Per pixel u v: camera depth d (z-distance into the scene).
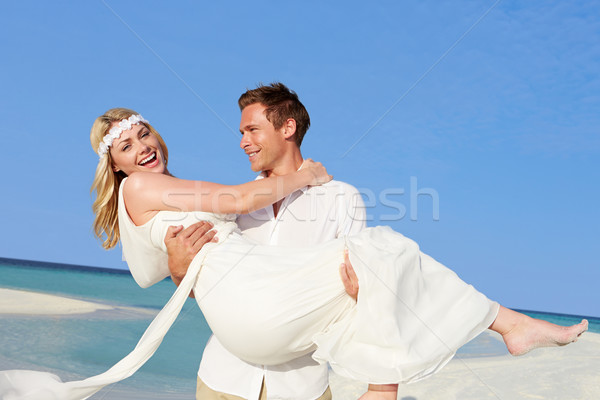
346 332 2.28
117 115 3.16
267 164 3.08
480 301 2.36
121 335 10.80
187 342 10.69
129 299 19.11
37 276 29.78
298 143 3.19
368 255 2.28
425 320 2.27
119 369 2.53
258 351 2.34
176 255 2.55
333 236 2.99
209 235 2.60
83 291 21.33
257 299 2.29
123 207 2.79
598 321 30.88
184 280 2.50
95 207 3.20
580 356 8.16
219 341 2.49
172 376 7.68
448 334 2.25
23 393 2.38
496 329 2.42
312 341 2.36
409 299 2.28
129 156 3.12
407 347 2.18
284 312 2.26
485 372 7.09
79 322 12.19
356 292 2.30
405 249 2.37
